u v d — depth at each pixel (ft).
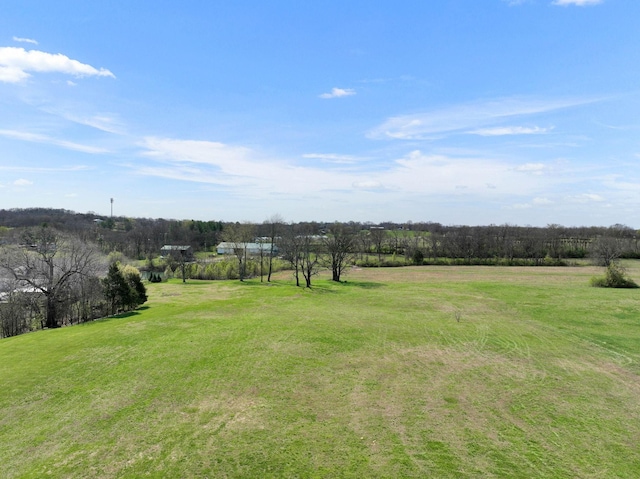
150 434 47.11
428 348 85.40
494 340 92.89
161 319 115.65
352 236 256.32
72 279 141.69
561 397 59.41
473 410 54.54
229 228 316.19
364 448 44.21
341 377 66.80
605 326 108.68
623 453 43.70
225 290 196.03
